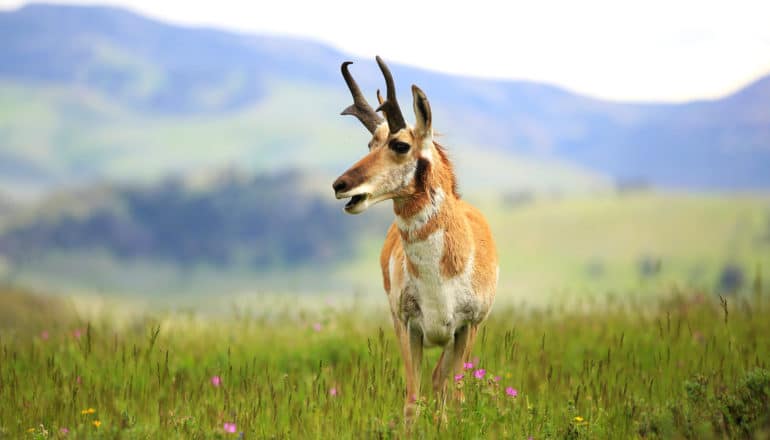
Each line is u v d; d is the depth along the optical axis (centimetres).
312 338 3625
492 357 3172
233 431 2262
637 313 3916
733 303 4025
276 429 2419
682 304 3978
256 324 4084
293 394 2725
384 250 3064
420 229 2561
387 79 2494
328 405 2533
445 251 2580
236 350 3503
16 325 4844
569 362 3191
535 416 2339
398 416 2338
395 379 2714
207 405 2534
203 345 3603
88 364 3108
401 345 2725
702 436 2061
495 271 2819
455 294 2622
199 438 2302
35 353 3328
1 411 2569
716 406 2233
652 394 2683
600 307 4212
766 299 4069
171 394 2734
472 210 2969
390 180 2500
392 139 2514
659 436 2194
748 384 2284
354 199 2500
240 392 2773
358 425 2405
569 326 3797
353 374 2859
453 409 2369
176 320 4081
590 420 2384
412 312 2691
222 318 4309
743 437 2061
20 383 2870
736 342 3103
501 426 2305
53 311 6241
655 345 3247
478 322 2756
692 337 3312
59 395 2712
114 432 2273
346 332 3719
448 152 2706
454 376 2659
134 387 2917
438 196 2567
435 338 2678
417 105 2503
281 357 3412
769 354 2944
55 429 2395
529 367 2975
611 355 3161
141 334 3878
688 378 2717
